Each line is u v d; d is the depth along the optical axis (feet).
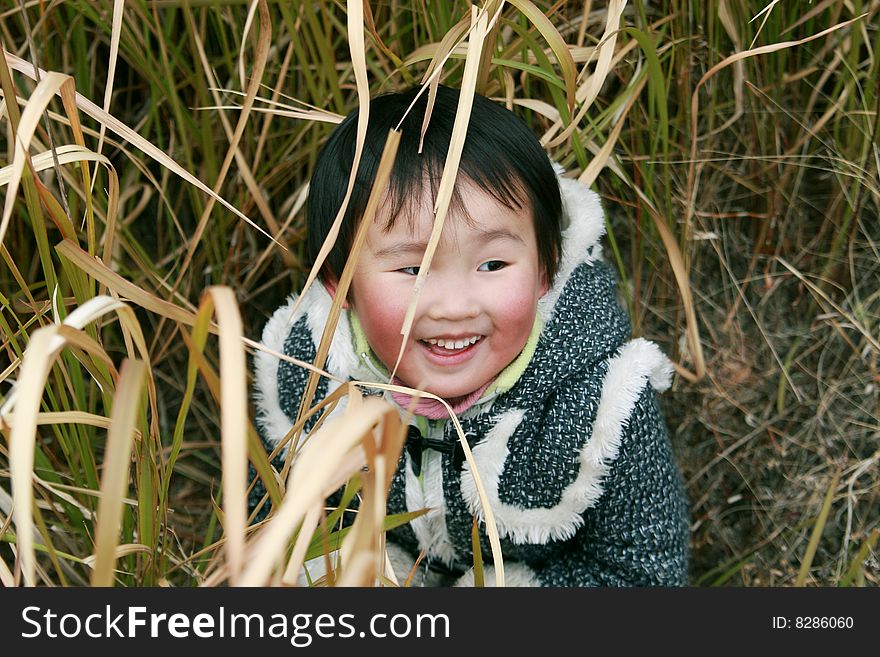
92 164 3.41
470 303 2.44
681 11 3.30
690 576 3.82
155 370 3.86
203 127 3.41
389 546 3.10
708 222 3.66
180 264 3.81
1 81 2.29
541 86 3.51
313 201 2.63
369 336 2.57
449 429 2.77
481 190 2.40
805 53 3.42
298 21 3.21
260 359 2.99
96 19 3.16
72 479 3.01
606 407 2.69
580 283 2.79
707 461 3.81
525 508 2.79
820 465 3.62
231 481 1.40
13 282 3.65
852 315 3.55
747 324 3.74
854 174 3.32
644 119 3.53
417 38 3.43
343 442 1.49
